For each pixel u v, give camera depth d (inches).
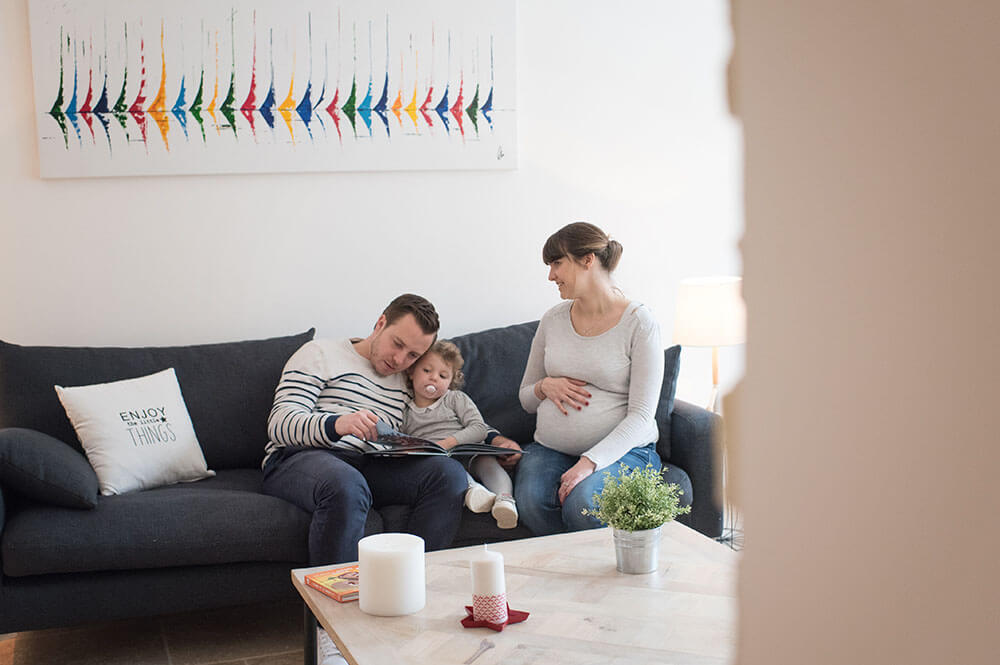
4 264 125.1
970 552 11.9
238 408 120.3
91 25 125.6
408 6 136.5
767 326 14.6
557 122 144.6
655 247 150.7
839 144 13.1
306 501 100.8
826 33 13.1
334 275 136.7
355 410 114.6
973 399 11.8
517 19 141.2
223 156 131.0
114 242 128.5
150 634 109.2
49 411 113.0
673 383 122.7
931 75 11.9
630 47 146.9
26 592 94.5
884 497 12.9
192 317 131.9
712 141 151.9
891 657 13.0
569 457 116.3
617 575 77.7
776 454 14.6
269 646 105.5
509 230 143.8
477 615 67.4
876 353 12.8
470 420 119.6
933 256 12.1
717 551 83.7
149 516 97.3
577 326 118.0
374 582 70.0
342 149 135.2
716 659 60.9
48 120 125.0
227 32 130.0
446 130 139.3
